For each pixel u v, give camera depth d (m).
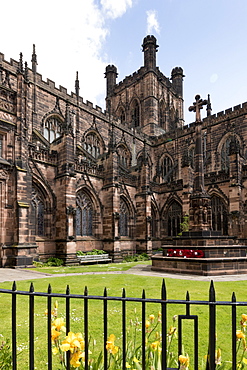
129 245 46.22
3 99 29.48
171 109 78.19
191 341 7.93
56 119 45.19
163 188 54.34
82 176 38.69
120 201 45.84
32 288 4.39
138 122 73.50
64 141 34.78
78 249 37.38
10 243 27.78
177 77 84.12
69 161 34.69
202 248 22.64
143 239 46.19
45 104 42.88
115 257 39.12
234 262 22.31
